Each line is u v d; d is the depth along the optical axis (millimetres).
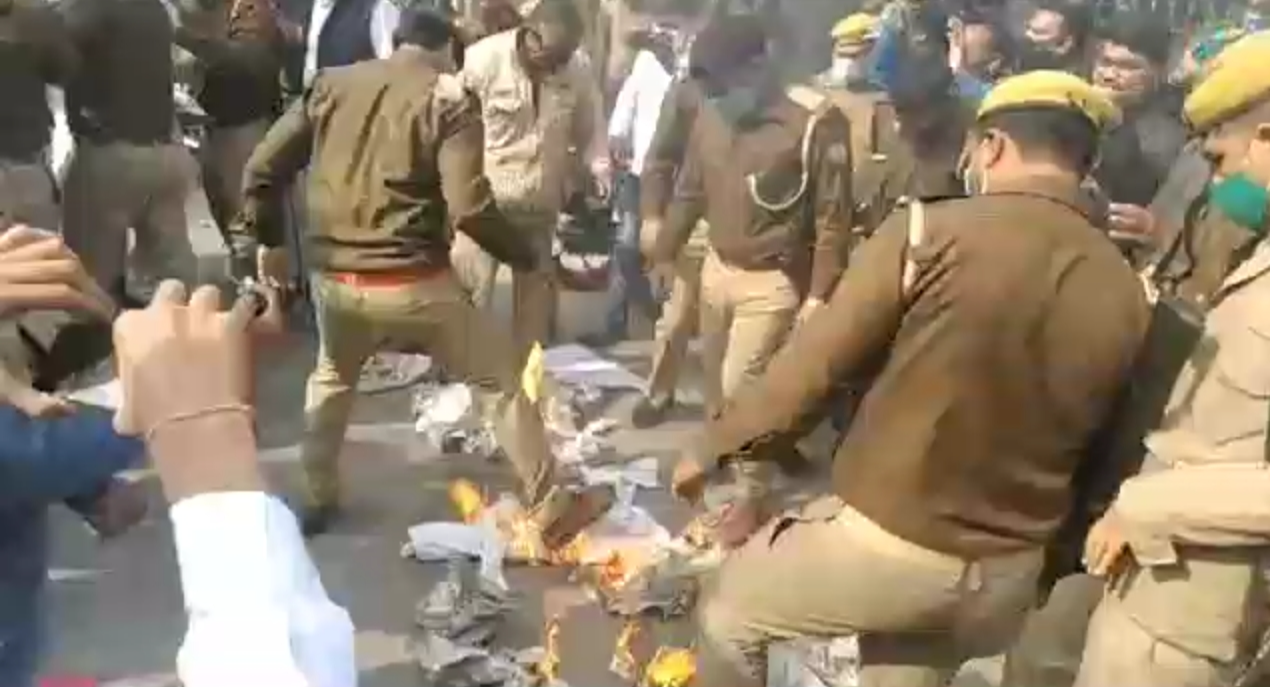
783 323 4633
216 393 1267
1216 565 2752
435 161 4723
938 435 2814
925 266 2791
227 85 6633
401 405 6184
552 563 4809
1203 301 2961
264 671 1196
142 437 1282
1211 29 4777
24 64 5277
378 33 6719
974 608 2910
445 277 4867
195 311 1318
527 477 5047
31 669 2170
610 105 7094
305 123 4785
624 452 5535
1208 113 2852
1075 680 3203
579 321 6785
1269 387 2678
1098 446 2895
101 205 5848
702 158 4824
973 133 3035
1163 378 2812
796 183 4484
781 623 3041
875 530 2896
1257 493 2670
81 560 4312
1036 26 5160
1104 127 2918
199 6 6824
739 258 4656
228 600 1215
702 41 4879
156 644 3947
